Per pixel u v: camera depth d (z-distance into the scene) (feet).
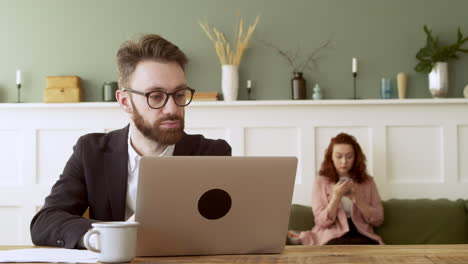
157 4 13.96
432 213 12.20
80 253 4.75
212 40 13.91
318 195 12.01
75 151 6.46
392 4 13.98
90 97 13.93
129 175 6.38
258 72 13.94
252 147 13.42
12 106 13.23
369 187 12.12
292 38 13.98
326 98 13.96
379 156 13.43
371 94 13.94
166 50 5.93
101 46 13.97
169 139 5.89
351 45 13.96
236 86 13.50
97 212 6.23
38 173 13.41
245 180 4.74
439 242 12.00
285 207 4.85
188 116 13.38
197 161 4.62
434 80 13.52
